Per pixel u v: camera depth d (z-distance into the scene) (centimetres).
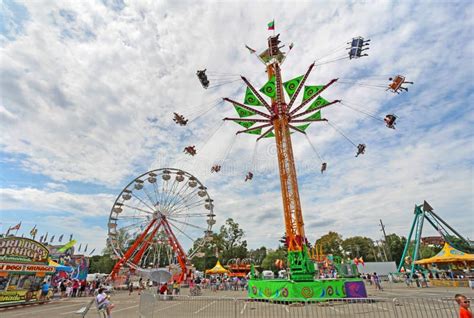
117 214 3722
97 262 8462
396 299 765
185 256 3850
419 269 4247
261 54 2364
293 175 2022
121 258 3681
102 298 1157
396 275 4056
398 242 8619
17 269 2141
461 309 630
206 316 957
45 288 2339
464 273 3722
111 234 3612
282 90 2288
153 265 4000
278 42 2059
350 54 1836
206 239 3838
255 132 2508
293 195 1977
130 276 3847
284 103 2227
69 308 1878
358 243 9075
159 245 3934
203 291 3572
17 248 2170
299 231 1892
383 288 2872
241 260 8081
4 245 2072
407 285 3120
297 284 1638
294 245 1873
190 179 4081
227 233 8800
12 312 1705
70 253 5322
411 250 8369
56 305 2089
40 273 2358
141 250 3772
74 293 2998
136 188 3847
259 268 9188
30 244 2291
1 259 2039
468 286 2736
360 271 4612
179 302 980
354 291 1673
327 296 1619
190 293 2902
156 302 980
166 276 2247
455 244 3716
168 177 3994
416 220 4100
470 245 3656
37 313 1644
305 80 2072
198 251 3819
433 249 8438
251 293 1877
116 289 3759
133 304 2019
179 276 3731
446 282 2947
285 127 2145
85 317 1448
